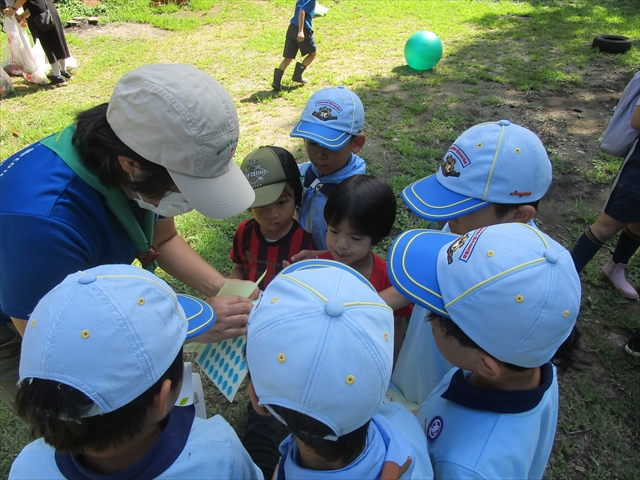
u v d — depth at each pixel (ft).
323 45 26.84
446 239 4.79
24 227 4.12
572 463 7.47
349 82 21.85
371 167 15.02
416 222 12.60
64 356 2.97
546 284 3.54
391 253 4.69
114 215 4.87
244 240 7.95
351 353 3.04
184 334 3.67
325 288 3.35
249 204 4.74
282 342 3.10
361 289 3.51
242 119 18.42
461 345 3.84
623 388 8.62
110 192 4.59
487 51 25.82
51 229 4.19
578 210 13.19
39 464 3.51
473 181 5.37
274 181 6.86
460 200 5.48
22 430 7.66
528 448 3.80
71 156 4.42
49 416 2.97
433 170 14.82
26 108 19.21
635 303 10.43
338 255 6.42
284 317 3.18
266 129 17.54
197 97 4.09
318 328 3.06
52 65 21.27
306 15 19.80
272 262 7.67
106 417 3.07
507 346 3.59
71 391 2.93
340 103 7.75
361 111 8.03
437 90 20.88
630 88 8.96
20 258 4.19
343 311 3.14
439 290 4.12
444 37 28.27
